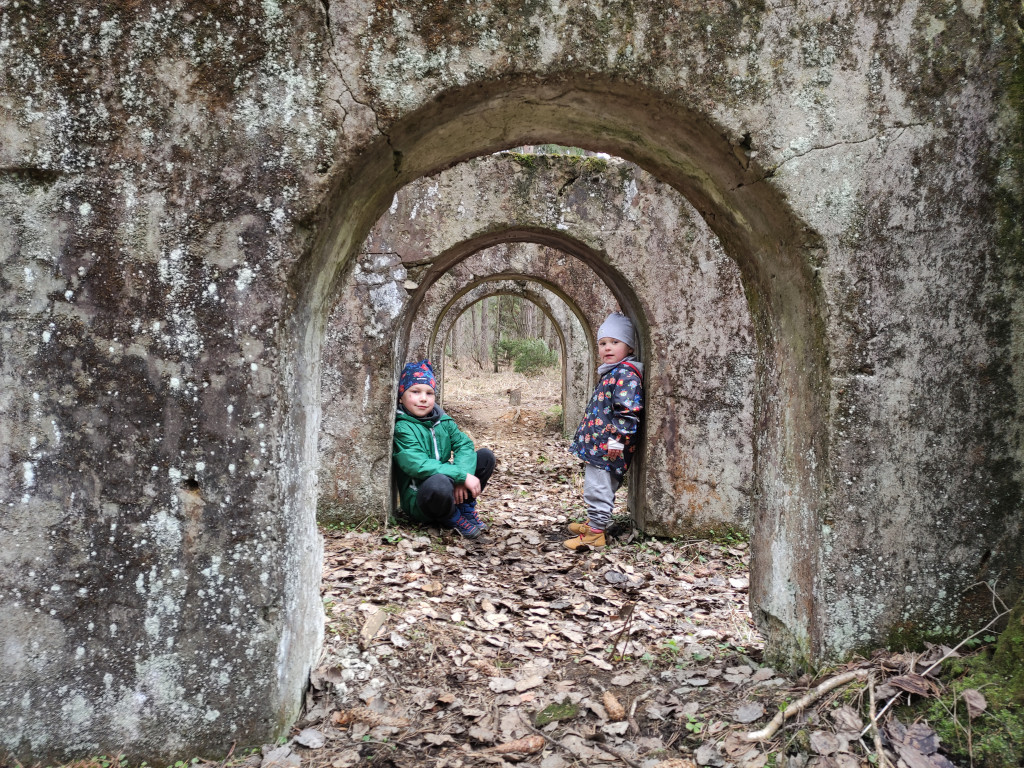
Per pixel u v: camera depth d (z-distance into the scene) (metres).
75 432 2.08
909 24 2.23
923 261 2.30
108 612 2.11
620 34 2.15
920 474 2.34
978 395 2.33
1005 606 2.35
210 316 2.09
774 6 2.20
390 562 4.25
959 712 2.08
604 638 3.30
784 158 2.24
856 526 2.34
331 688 2.62
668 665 2.95
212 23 2.04
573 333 10.27
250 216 2.09
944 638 2.37
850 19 2.22
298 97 2.07
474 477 5.17
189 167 2.07
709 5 2.18
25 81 2.01
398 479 5.50
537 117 2.46
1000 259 2.30
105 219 2.06
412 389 5.34
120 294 2.07
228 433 2.11
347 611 3.32
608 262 4.98
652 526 5.11
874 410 2.32
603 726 2.45
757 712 2.34
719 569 4.49
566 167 4.96
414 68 2.09
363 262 5.04
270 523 2.14
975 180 2.29
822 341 2.34
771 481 2.78
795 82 2.23
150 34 2.03
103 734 2.12
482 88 2.14
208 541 2.13
